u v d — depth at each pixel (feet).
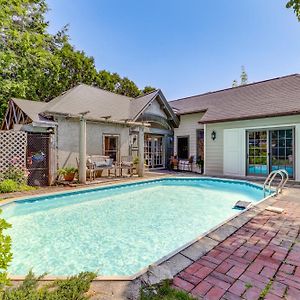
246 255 11.05
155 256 14.69
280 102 39.52
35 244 16.49
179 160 55.01
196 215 23.35
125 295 7.97
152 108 51.75
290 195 25.04
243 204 25.52
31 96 66.74
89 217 22.66
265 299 7.72
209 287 8.42
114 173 43.50
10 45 45.16
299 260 10.52
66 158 37.06
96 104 45.11
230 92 55.57
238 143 42.16
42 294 7.59
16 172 29.89
